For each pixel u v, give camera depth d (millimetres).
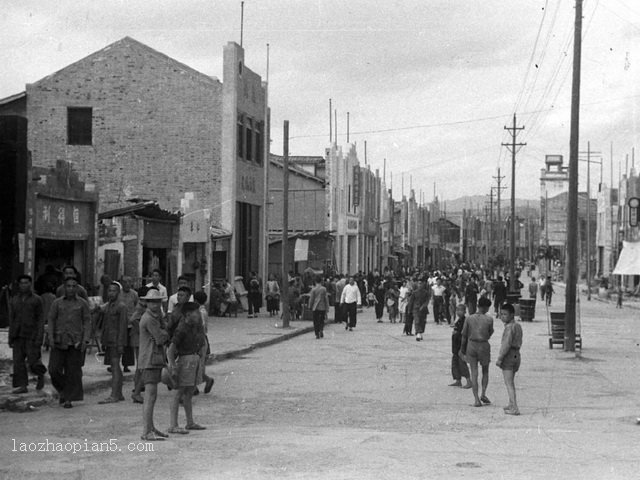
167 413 14352
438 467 10453
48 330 14578
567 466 10695
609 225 92375
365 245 81250
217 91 39906
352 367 21688
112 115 39812
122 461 10586
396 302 40250
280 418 14211
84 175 39781
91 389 16484
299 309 38938
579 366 22906
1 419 13508
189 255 37250
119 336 15297
